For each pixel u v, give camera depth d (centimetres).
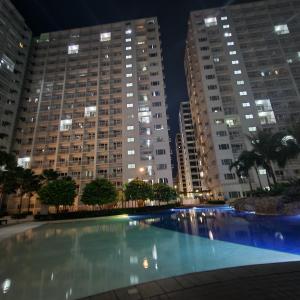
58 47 7219
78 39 7281
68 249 1131
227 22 6825
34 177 4175
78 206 5003
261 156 3094
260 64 6162
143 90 6138
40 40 7394
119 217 3312
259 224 1539
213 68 6272
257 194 2795
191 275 518
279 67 6025
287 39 6369
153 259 848
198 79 6675
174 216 2948
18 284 629
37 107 6181
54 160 5572
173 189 4503
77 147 5706
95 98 6162
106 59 6788
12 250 1141
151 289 452
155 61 6525
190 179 10144
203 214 2886
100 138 5681
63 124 5900
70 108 6078
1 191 3881
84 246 1201
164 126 5659
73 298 525
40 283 632
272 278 461
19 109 6091
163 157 5353
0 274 722
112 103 6069
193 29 6931
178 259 826
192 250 956
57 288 590
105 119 5912
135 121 5741
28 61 6850
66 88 6381
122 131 5678
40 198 3575
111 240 1348
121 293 442
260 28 6600
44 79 6575
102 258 907
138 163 5325
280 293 392
